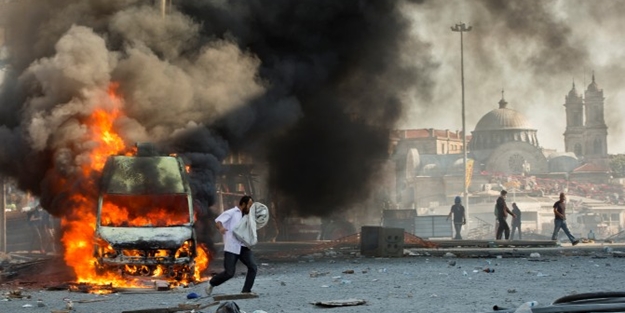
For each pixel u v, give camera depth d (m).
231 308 12.31
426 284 18.12
